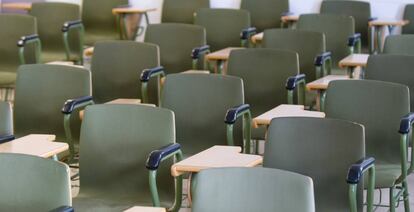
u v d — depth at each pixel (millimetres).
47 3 7559
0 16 6828
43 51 7598
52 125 4945
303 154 3793
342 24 6984
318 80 5332
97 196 3979
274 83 5418
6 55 6836
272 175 2910
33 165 3115
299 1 8305
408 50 6121
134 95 5738
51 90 4941
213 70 6492
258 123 4391
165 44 6496
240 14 7320
